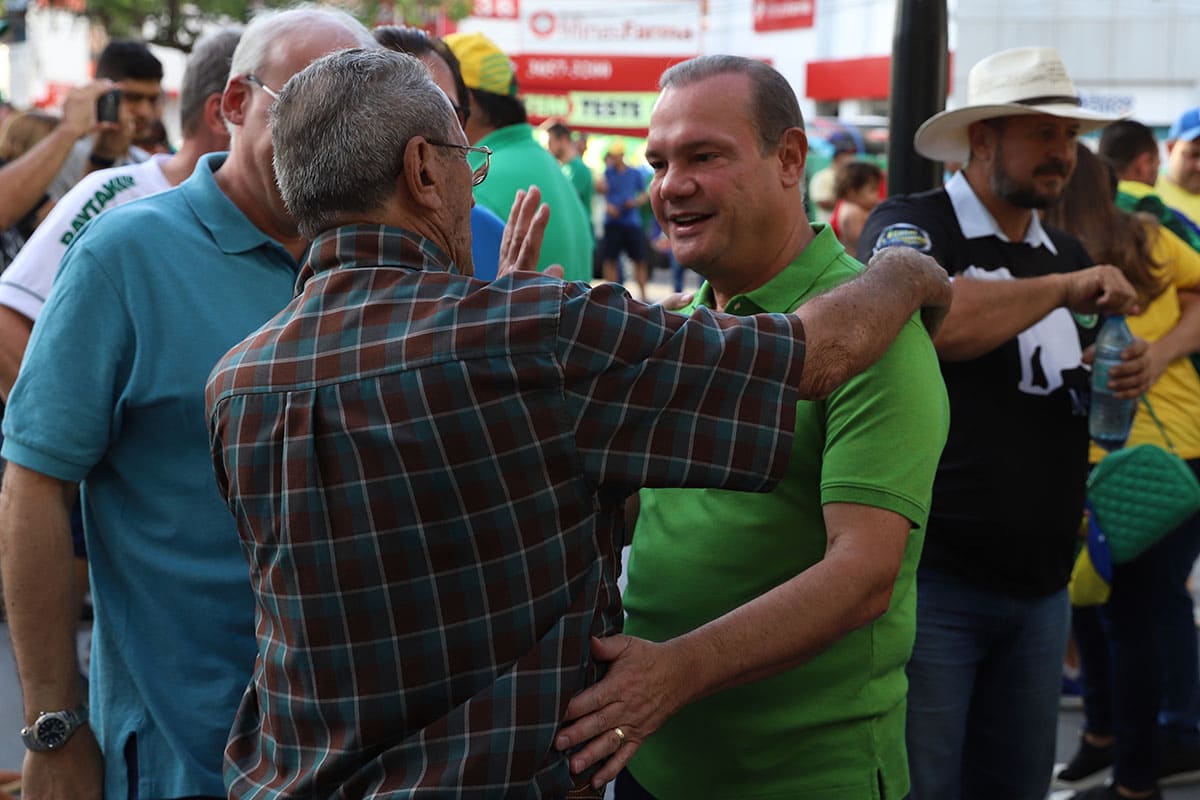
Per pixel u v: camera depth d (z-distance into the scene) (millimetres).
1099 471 3477
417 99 1635
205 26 20016
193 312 2125
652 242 17078
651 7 24500
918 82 3604
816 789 2117
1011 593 2861
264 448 1600
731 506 2117
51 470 2068
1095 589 3508
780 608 1798
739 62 2104
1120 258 3709
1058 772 4055
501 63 3783
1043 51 3021
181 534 2125
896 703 2170
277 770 1642
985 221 3010
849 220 7812
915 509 1923
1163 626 3893
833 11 23484
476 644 1546
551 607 1564
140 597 2146
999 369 2836
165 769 2137
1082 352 2990
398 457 1526
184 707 2131
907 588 2172
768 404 1610
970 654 2883
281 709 1626
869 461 1919
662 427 1572
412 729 1563
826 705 2105
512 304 1542
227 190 2234
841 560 1869
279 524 1590
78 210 2920
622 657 1646
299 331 1613
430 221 1664
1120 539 3430
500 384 1518
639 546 2258
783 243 2146
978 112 2961
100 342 2082
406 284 1593
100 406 2082
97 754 2188
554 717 1559
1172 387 3998
